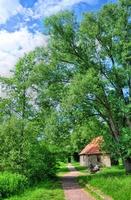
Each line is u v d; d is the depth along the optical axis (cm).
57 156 4541
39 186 3322
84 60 3972
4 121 3953
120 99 3925
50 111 4022
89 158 6806
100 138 4259
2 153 3559
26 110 4347
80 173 5881
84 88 3575
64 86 4000
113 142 4069
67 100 3619
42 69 3966
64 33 3925
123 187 2259
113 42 3888
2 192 2625
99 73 3888
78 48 3959
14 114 4362
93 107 4009
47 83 4041
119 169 5347
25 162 3562
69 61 4059
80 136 4338
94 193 2617
